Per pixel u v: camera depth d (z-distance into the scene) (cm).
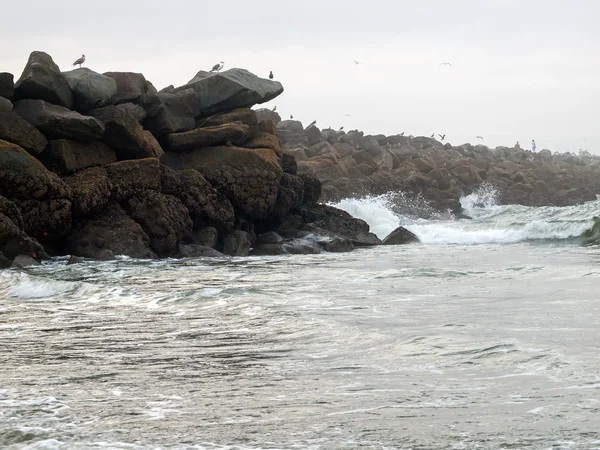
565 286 1620
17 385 937
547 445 670
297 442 700
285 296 1605
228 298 1581
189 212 2861
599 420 725
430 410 781
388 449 677
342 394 853
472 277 1838
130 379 956
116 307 1557
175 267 2348
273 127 3400
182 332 1267
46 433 739
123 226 2614
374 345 1091
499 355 984
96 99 2859
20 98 2728
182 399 856
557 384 847
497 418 746
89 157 2708
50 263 2383
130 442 709
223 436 721
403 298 1530
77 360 1077
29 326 1369
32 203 2442
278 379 933
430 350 1034
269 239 3056
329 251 2972
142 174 2709
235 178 3030
